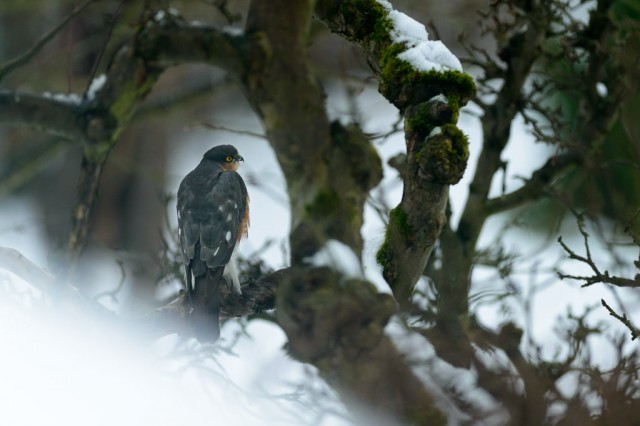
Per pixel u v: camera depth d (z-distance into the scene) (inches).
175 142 1135.0
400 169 432.5
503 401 305.1
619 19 558.6
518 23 459.2
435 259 454.6
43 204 1030.4
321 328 301.4
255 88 318.3
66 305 366.9
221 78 780.0
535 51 446.0
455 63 330.3
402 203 334.6
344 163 317.7
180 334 395.2
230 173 486.3
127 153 1031.0
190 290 402.3
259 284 400.8
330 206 312.3
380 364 298.5
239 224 465.1
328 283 301.7
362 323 300.5
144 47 335.3
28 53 419.8
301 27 319.9
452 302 390.3
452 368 314.3
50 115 357.1
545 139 445.7
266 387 362.9
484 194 446.6
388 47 342.0
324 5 360.2
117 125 351.9
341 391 302.4
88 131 350.6
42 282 369.7
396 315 311.6
